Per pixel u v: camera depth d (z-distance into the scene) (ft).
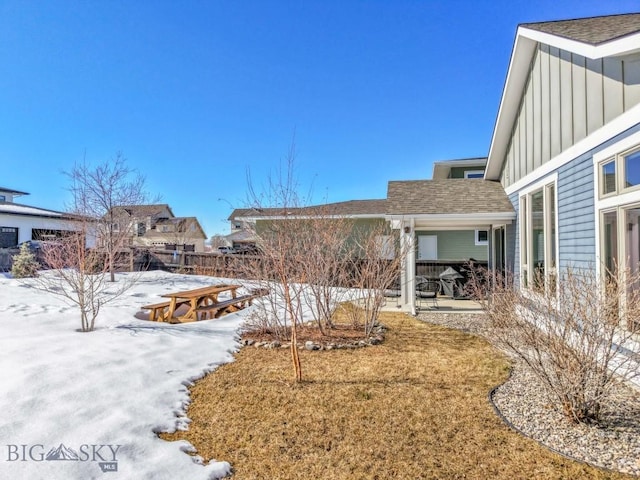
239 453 9.96
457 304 35.40
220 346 19.88
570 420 11.73
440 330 25.03
